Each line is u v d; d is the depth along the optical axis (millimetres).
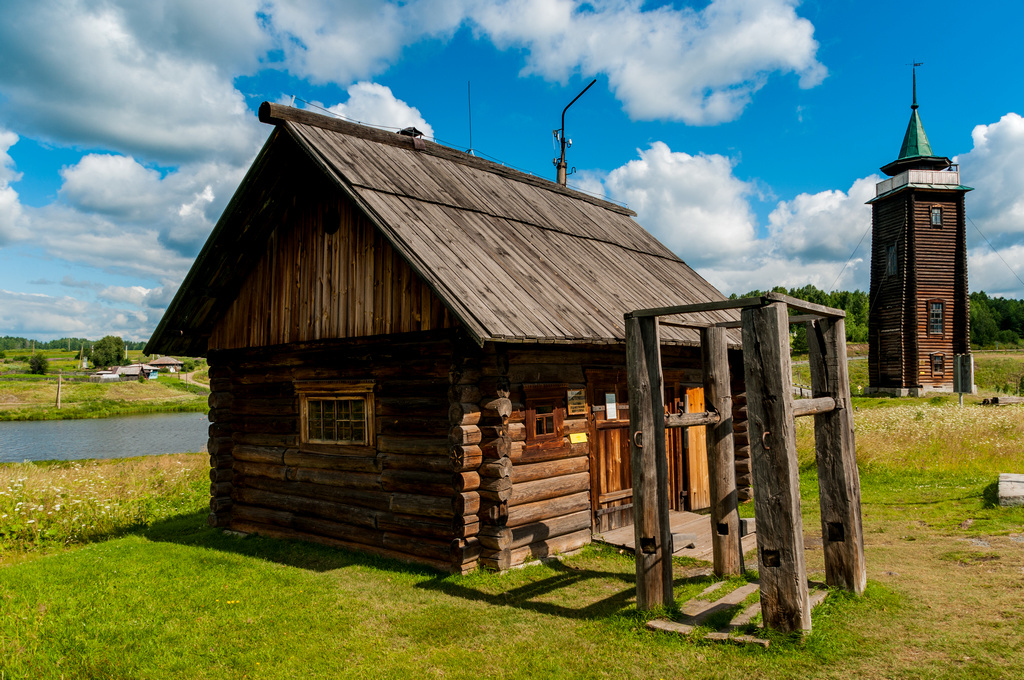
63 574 7883
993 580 6309
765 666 4590
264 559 8461
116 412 55125
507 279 8148
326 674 4977
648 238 14195
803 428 16188
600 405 9078
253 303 10406
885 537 8367
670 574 5773
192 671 5125
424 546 7766
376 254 8477
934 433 14156
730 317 11578
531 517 7836
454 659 5125
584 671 4785
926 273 33219
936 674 4406
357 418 8875
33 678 4988
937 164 34688
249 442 10438
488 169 12359
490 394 7488
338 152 9109
